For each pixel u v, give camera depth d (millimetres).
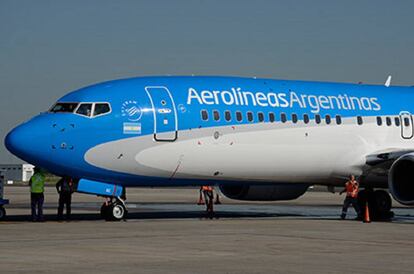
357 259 32188
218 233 44094
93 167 52250
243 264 30359
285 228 48344
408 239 41500
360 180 62250
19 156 51750
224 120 55531
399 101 64062
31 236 41469
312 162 59469
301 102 59281
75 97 53156
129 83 54594
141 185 55219
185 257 32500
